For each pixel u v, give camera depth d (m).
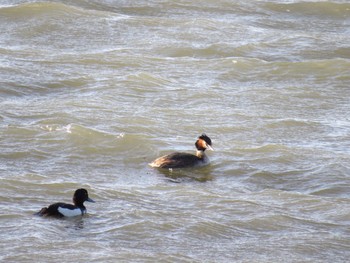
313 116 28.88
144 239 18.91
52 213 19.62
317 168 23.88
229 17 41.88
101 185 22.03
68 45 36.56
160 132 26.59
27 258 17.69
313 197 21.69
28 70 32.09
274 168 23.89
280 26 41.19
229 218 20.23
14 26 38.34
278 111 29.20
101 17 39.81
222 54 36.03
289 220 20.28
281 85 32.44
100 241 18.66
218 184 22.70
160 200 21.11
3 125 26.33
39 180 21.95
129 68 33.28
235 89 31.31
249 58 34.62
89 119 27.25
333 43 38.16
